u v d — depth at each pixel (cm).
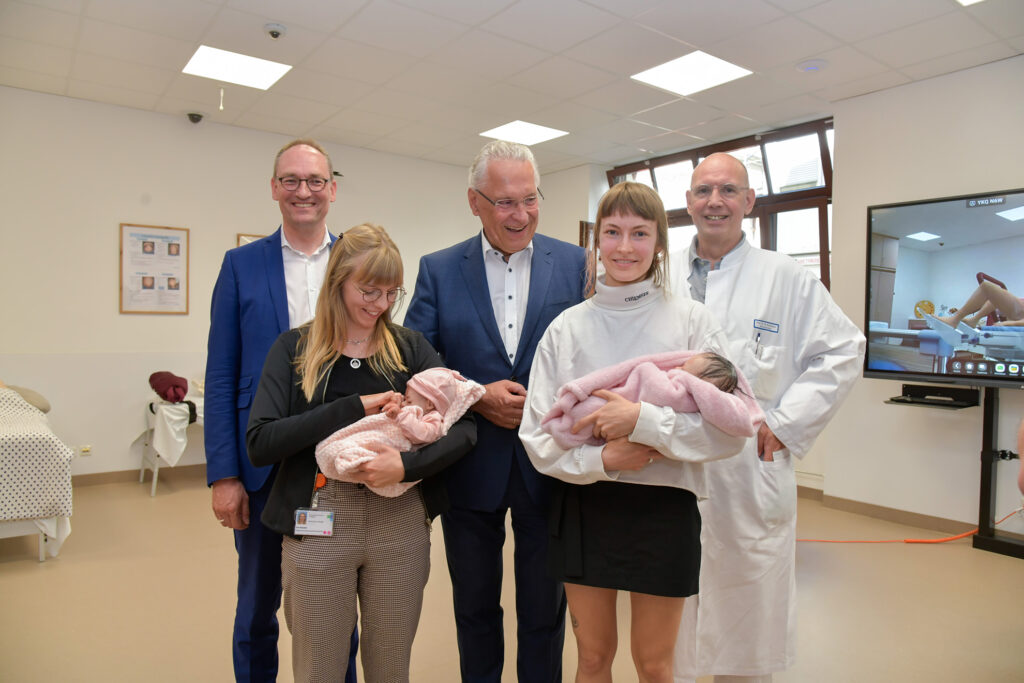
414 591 154
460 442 151
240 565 189
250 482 182
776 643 182
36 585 327
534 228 178
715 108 517
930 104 441
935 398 428
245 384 187
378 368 155
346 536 145
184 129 568
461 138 630
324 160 196
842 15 354
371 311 151
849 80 448
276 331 190
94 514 452
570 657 254
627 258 144
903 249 428
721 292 191
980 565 371
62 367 518
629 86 474
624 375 136
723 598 179
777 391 184
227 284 191
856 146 480
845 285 483
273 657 191
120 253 541
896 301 432
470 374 181
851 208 481
